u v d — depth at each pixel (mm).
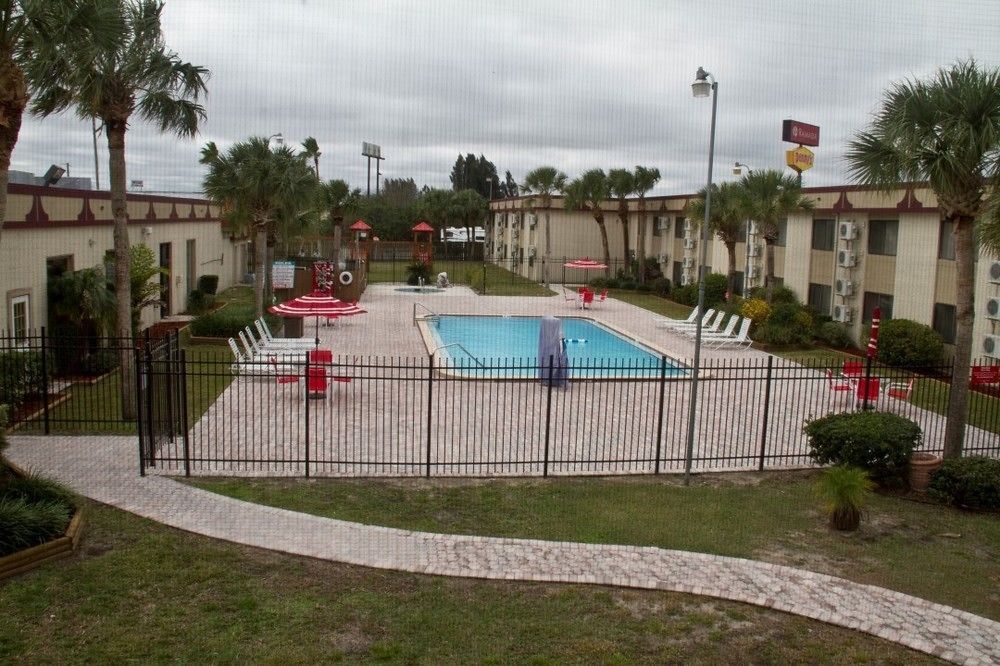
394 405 15609
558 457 12680
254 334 23484
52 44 10797
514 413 15391
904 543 9781
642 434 14211
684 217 40531
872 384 16172
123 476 10992
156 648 6660
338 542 9055
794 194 26750
